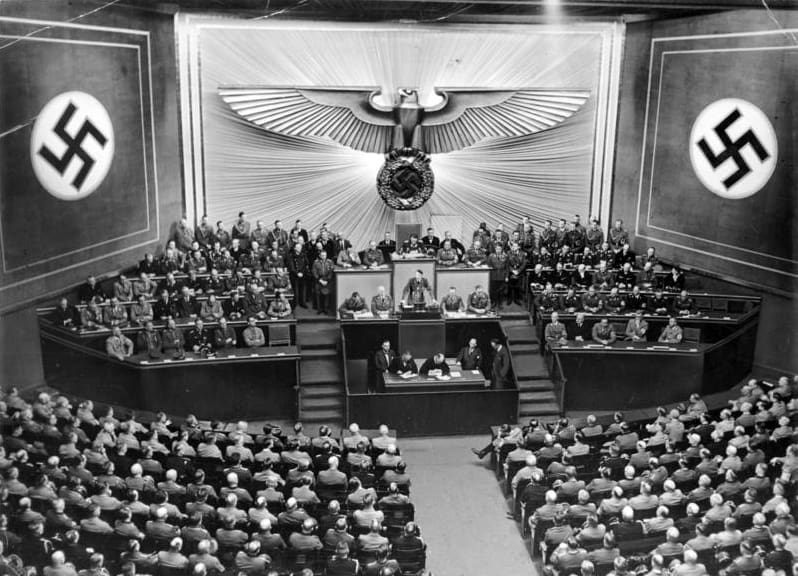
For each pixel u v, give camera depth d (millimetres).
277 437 16531
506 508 16250
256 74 22172
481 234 22797
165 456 15203
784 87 19719
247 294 20266
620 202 23594
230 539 13094
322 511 14305
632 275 21688
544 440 16969
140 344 18750
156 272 20844
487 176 23547
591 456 16141
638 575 12695
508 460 16484
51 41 18156
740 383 20609
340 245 22312
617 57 22828
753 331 20672
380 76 22578
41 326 18422
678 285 21438
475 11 21031
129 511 13266
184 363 18312
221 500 14086
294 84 22344
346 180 23172
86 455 14867
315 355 20328
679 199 22203
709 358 19547
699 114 21438
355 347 20234
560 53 22734
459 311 20750
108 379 18359
